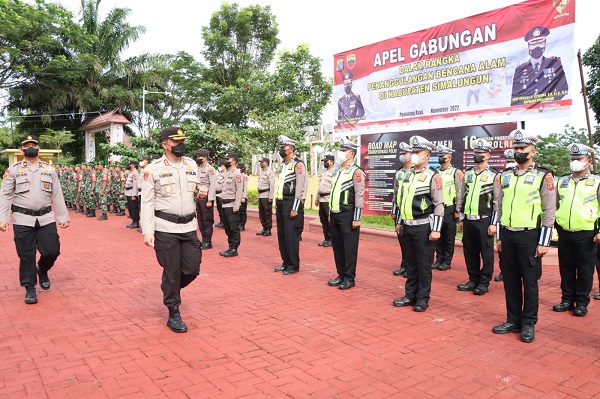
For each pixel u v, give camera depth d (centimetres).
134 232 1279
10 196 603
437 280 738
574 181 578
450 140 1080
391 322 533
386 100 1205
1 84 3080
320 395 359
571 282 577
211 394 359
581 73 953
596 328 516
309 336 486
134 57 3372
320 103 2480
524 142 488
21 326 513
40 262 653
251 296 641
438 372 400
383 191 1240
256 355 436
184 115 3500
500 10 952
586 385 376
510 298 500
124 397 354
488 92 986
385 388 371
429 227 579
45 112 3303
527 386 375
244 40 3108
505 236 497
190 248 514
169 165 508
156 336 484
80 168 1983
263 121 1903
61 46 3175
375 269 813
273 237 1188
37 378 385
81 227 1388
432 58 1086
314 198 1612
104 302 609
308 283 715
